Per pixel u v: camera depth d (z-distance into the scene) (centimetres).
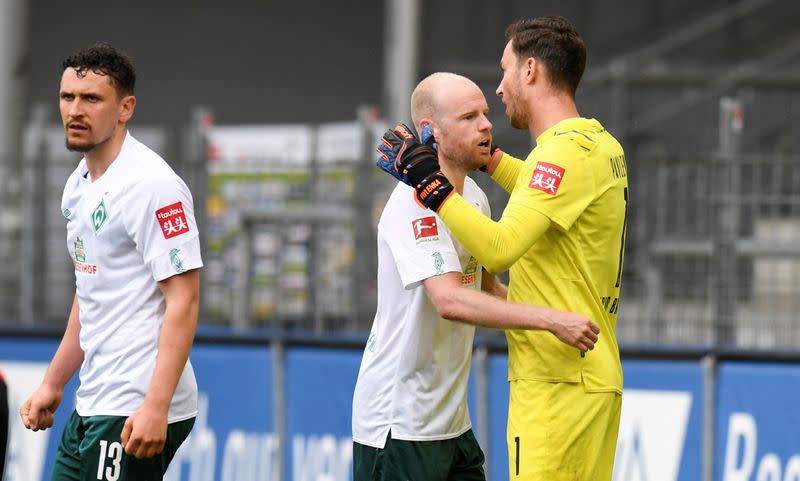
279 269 2684
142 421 1315
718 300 2464
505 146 2578
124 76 1366
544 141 1291
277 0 6047
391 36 3781
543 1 5266
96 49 1357
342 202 2677
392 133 1291
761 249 2447
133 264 1366
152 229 1346
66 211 1410
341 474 2342
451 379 1373
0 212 2831
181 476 2442
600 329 1315
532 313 1231
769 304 2445
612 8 5256
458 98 1301
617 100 3644
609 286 1334
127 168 1366
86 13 6175
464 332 1376
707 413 2203
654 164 2503
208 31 6106
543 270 1298
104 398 1373
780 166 2441
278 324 2680
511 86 1336
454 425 1384
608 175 1302
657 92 4784
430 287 1291
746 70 4656
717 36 5016
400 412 1360
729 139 2467
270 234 2691
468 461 1416
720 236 2461
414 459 1358
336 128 3238
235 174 2708
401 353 1355
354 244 2667
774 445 2162
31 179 2823
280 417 2403
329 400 2378
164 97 6134
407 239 1306
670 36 5169
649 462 2216
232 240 2698
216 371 2452
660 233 2505
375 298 2658
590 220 1291
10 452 2522
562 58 1307
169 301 1352
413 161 1249
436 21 5231
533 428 1302
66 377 1488
